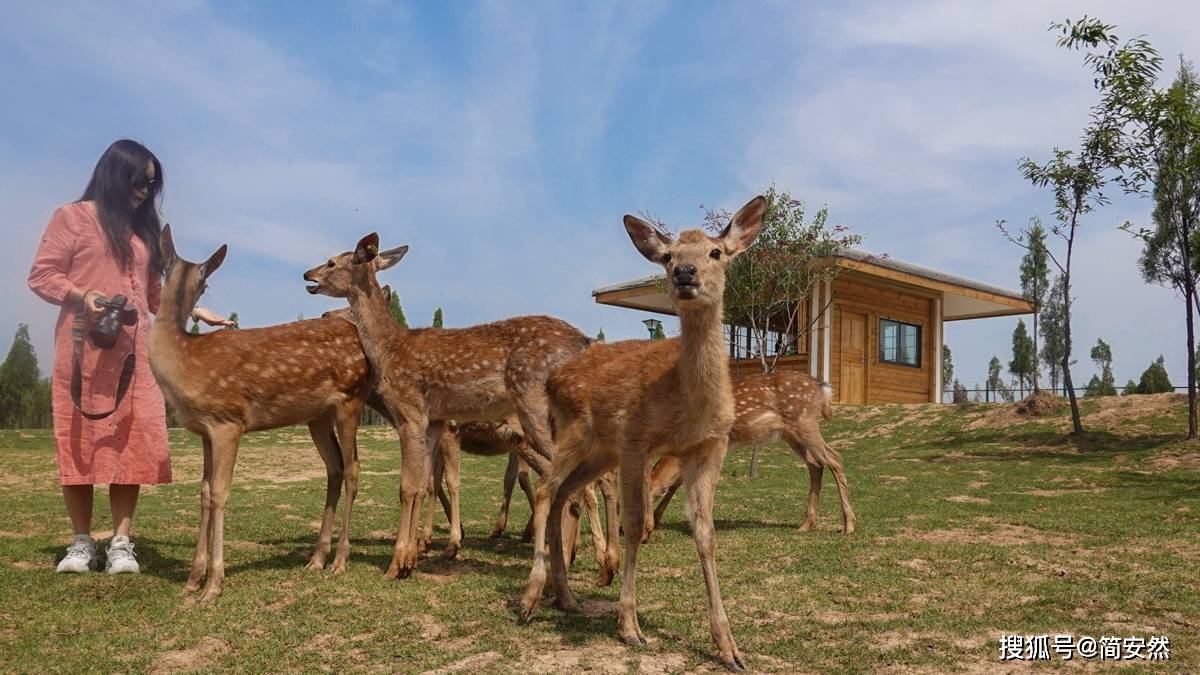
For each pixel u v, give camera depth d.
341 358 6.61
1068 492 11.38
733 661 4.35
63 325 6.48
